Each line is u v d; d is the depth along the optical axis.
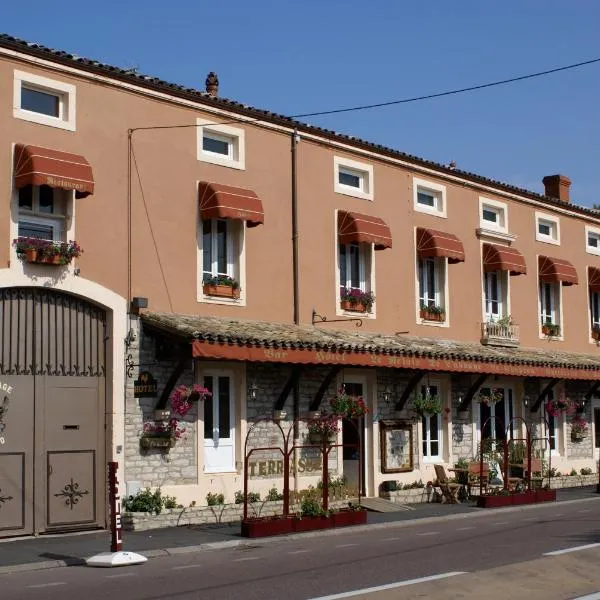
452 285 26.09
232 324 19.44
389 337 23.23
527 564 13.19
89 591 11.48
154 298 18.86
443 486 23.39
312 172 22.44
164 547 15.55
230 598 10.84
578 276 31.41
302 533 17.39
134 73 18.84
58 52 17.64
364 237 22.61
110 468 14.37
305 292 21.91
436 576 12.29
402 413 23.88
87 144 18.03
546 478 27.05
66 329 17.61
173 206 19.39
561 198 32.41
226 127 20.59
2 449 16.62
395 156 24.58
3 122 16.83
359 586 11.63
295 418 21.12
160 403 18.48
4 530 16.53
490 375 25.64
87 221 17.88
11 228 16.73
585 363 27.73
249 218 19.95
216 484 19.38
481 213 27.44
